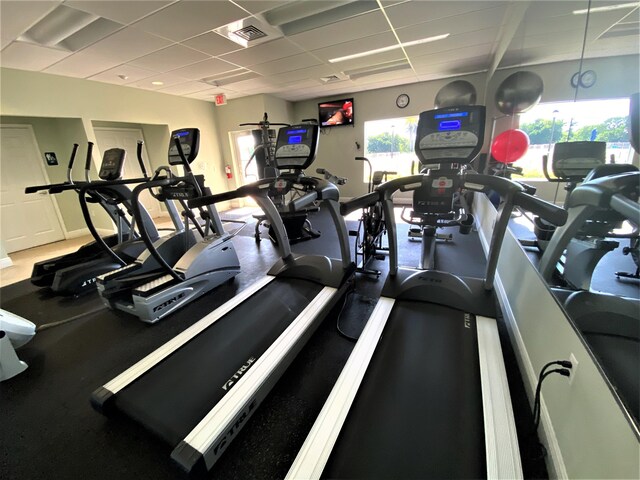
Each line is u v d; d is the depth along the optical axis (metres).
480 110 1.64
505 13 2.83
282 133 2.35
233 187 7.29
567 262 1.30
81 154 4.77
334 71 4.69
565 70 2.40
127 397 1.40
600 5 1.58
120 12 2.54
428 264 2.74
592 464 0.84
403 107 6.02
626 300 0.99
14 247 4.66
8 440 1.43
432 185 1.86
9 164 4.55
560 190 1.69
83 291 2.96
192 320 2.38
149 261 2.72
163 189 2.64
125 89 5.00
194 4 2.48
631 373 0.84
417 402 1.23
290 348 1.70
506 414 1.16
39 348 2.13
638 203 0.88
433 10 2.76
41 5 2.35
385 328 1.73
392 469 0.98
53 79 4.11
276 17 2.86
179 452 1.11
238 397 1.37
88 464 1.29
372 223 3.20
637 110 1.00
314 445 1.07
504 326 2.00
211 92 5.75
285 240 2.69
